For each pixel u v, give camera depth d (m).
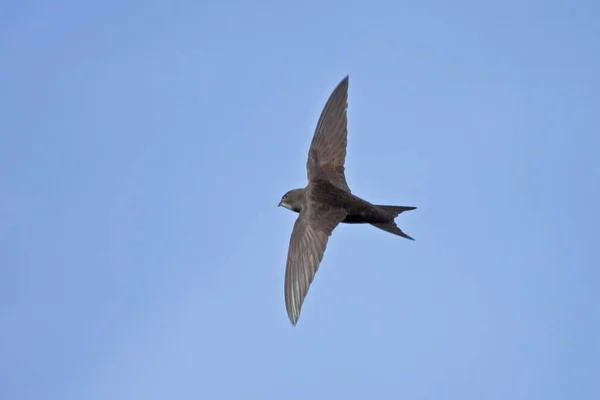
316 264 13.20
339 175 14.79
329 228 13.62
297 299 13.14
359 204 14.16
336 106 15.35
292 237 13.78
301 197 14.57
